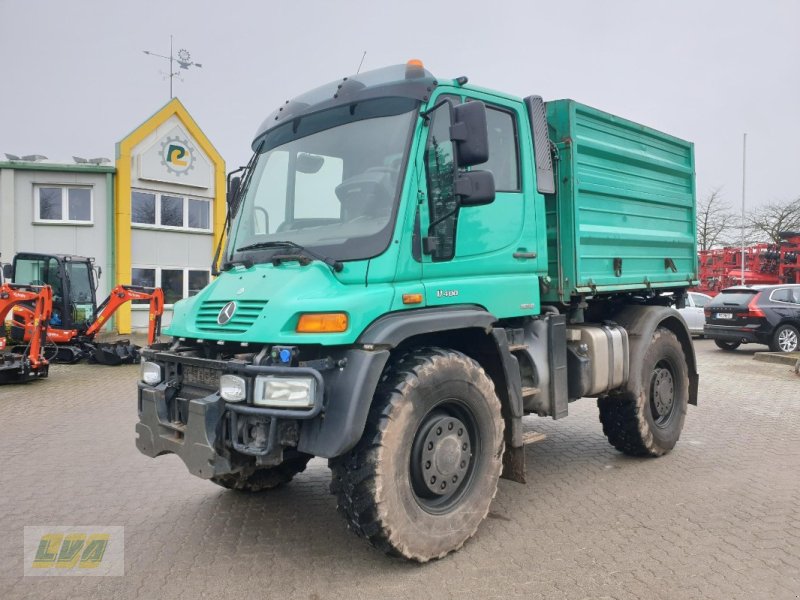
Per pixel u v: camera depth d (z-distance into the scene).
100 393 10.33
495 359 4.22
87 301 15.53
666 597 3.28
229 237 4.67
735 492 4.96
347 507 3.45
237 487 4.89
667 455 6.09
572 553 3.82
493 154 4.40
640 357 5.59
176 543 4.05
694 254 6.93
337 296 3.41
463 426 3.87
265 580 3.52
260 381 3.28
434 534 3.63
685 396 6.26
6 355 11.30
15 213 19.06
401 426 3.46
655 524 4.29
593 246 5.25
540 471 5.58
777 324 14.66
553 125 5.09
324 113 4.26
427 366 3.62
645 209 6.07
